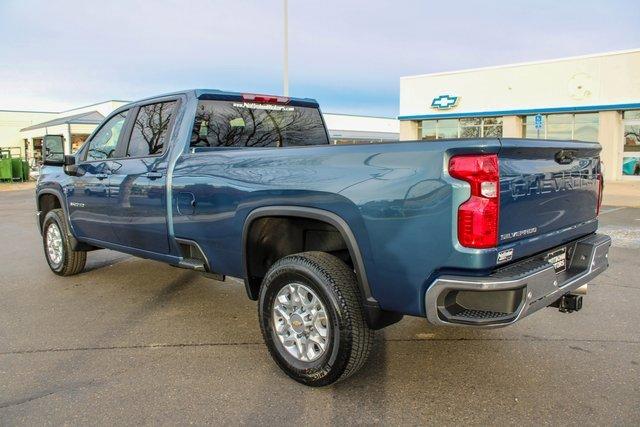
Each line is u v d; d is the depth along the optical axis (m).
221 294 5.83
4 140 55.31
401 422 3.14
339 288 3.32
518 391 3.50
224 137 4.91
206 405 3.35
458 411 3.25
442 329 4.68
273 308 3.72
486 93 26.56
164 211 4.66
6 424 3.12
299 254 3.61
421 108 28.95
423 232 2.97
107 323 4.89
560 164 3.51
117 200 5.23
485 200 2.85
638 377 3.69
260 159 3.81
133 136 5.26
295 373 3.58
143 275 6.69
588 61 23.25
